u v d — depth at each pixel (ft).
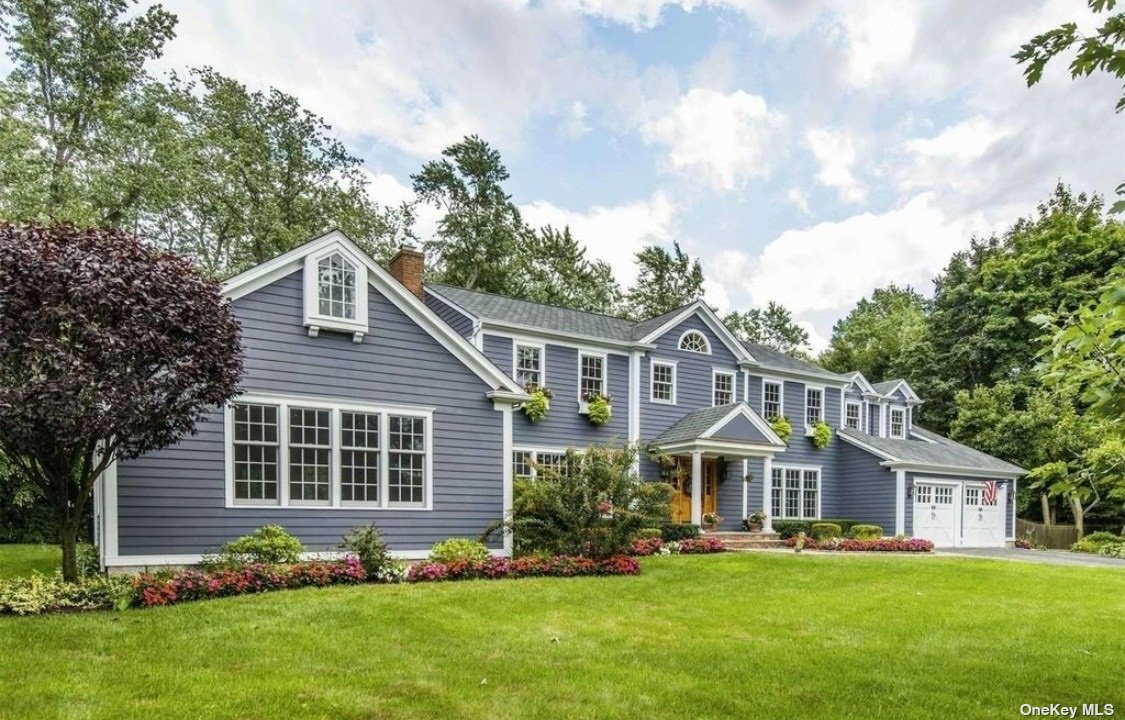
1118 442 12.72
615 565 40.34
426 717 15.29
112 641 21.04
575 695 17.07
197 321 28.32
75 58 70.64
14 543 64.85
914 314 166.20
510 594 31.71
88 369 25.38
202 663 18.97
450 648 21.66
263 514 37.14
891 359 146.82
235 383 31.19
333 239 40.37
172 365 27.63
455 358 44.47
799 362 86.74
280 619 24.84
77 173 63.93
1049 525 89.92
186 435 35.35
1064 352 11.98
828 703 16.97
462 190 121.90
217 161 79.66
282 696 16.25
